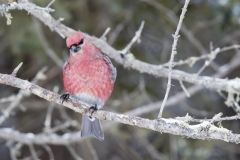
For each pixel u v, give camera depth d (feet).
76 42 26.68
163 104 21.42
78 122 42.39
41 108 42.75
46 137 34.22
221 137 20.84
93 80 26.76
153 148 39.86
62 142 34.35
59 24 29.43
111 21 40.09
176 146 39.96
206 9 40.11
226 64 41.88
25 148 44.93
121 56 30.50
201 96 42.47
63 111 36.83
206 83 30.22
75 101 23.45
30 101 42.24
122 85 41.32
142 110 35.78
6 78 22.40
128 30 40.93
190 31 40.11
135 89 41.29
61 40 40.57
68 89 27.27
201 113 39.40
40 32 36.22
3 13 27.30
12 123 43.91
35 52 37.65
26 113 43.93
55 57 35.40
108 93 27.30
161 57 41.11
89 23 39.78
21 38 36.88
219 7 39.60
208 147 39.73
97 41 30.27
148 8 39.88
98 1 39.22
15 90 44.29
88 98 27.02
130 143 44.32
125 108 39.45
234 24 40.06
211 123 21.03
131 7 39.83
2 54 41.78
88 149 41.86
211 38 42.27
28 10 26.35
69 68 26.91
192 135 21.03
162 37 41.37
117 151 44.11
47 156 45.91
